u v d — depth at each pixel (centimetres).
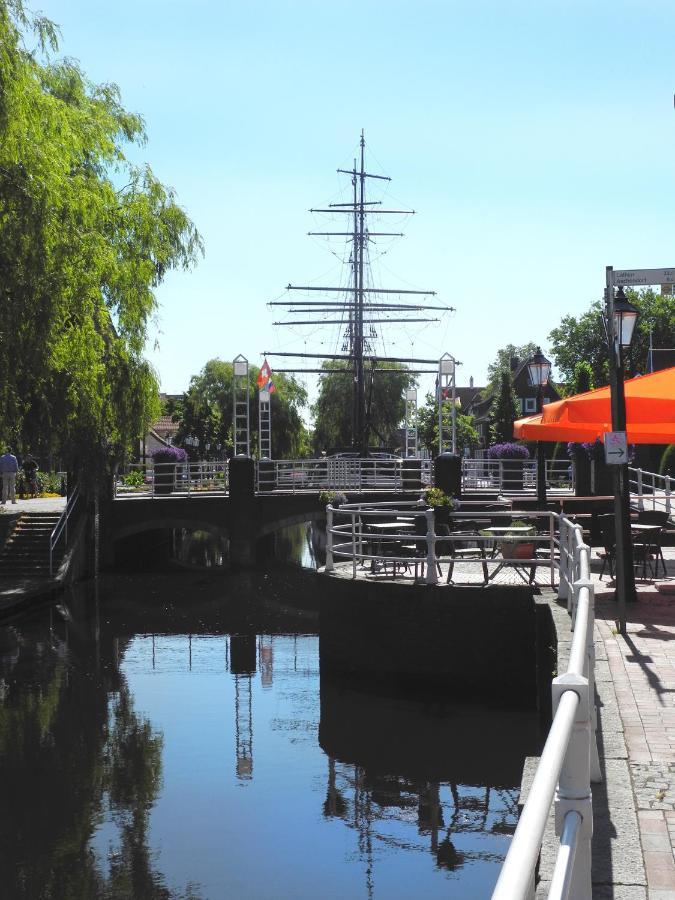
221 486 4662
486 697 1470
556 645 1084
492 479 3659
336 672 1597
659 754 646
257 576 3353
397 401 7131
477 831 1039
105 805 1130
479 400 11294
